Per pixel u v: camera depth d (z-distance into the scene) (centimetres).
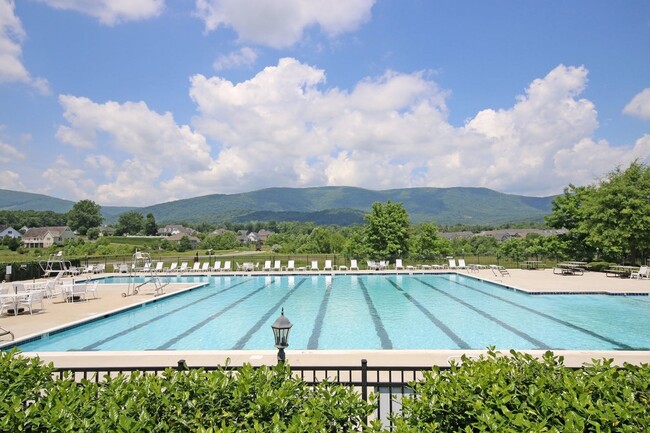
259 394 353
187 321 1414
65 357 876
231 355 879
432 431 306
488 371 365
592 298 1758
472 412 307
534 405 317
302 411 346
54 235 10462
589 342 1086
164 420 342
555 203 3198
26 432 321
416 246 4184
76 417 325
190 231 16138
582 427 275
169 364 813
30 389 404
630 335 1158
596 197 2747
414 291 2109
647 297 1758
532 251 3400
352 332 1226
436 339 1134
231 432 296
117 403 346
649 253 2817
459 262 3052
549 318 1394
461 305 1667
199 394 364
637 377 360
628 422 290
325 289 2231
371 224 3803
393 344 1087
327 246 6775
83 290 1702
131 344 1112
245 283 2550
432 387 354
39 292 1503
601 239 2625
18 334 1128
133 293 1942
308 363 809
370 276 2831
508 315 1452
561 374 372
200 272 3070
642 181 2544
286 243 8144
